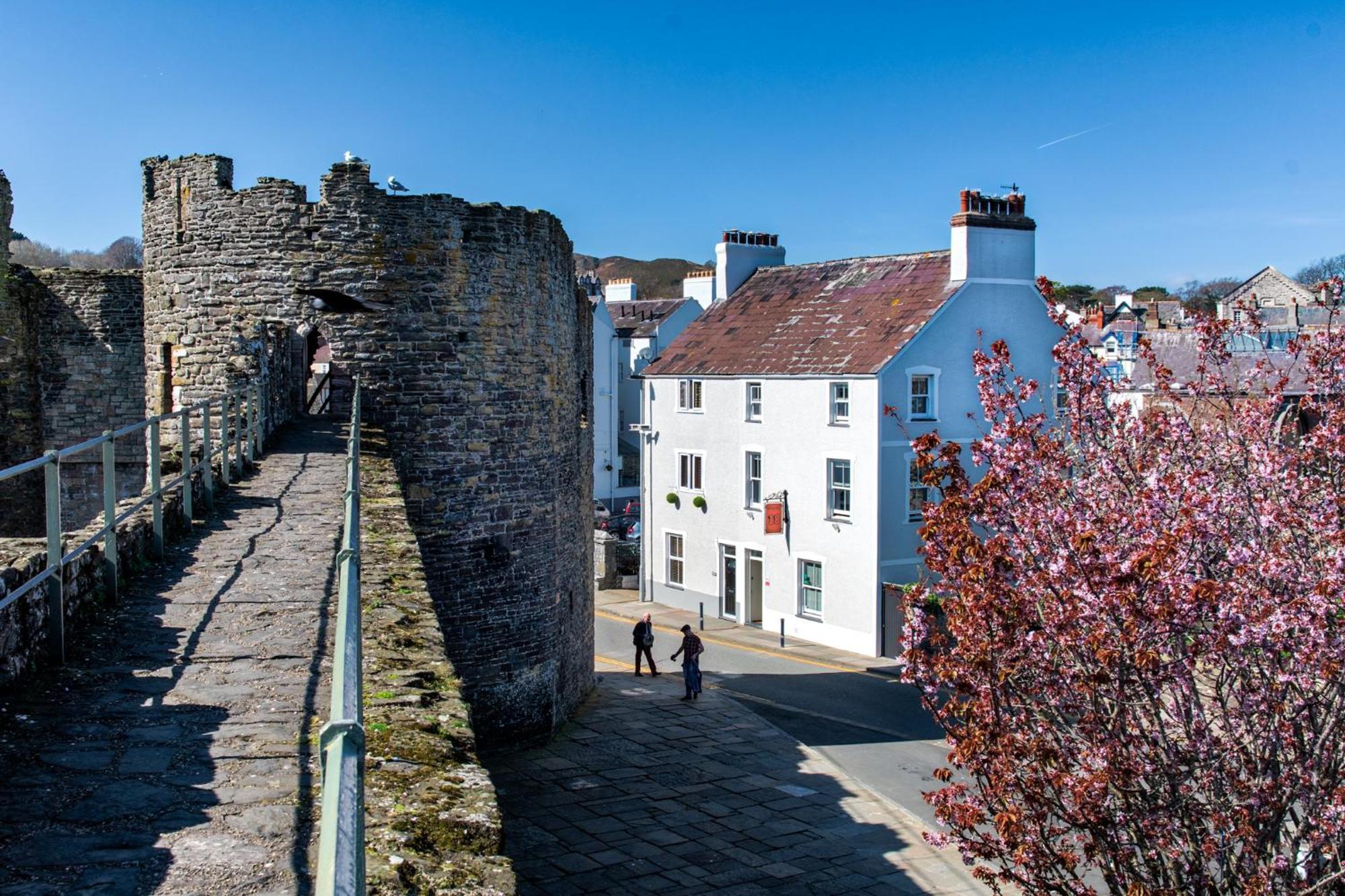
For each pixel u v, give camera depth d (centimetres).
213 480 1211
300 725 550
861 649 3016
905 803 1803
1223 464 1092
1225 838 873
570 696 2175
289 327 1720
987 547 1008
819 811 1742
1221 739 928
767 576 3331
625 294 7400
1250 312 1399
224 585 816
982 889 1458
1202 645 909
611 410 5581
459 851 438
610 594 3969
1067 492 1115
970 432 3070
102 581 754
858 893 1436
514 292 1816
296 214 1716
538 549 1897
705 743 2097
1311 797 851
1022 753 945
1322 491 999
